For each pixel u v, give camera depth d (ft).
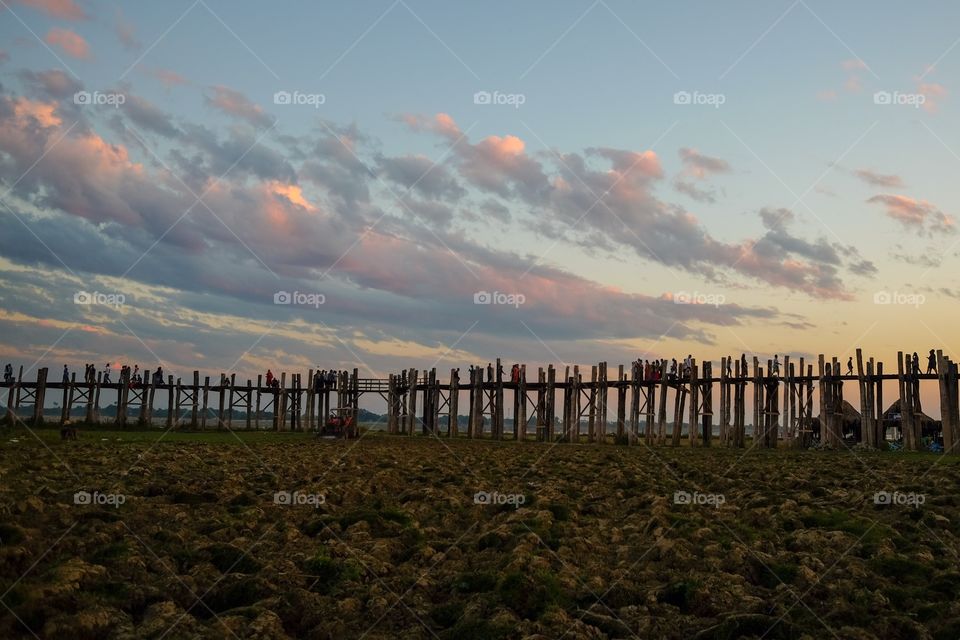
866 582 48.93
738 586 47.26
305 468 112.47
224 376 239.09
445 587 48.14
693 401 173.99
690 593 44.96
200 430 232.73
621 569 51.39
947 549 57.88
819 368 164.55
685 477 104.83
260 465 115.85
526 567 49.98
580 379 199.82
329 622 40.55
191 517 67.41
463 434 242.78
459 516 72.08
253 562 51.19
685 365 179.83
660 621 41.52
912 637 39.55
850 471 111.86
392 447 169.07
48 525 60.23
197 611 42.80
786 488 91.35
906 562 52.24
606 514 74.43
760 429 168.86
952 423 146.92
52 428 212.02
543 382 206.59
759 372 169.48
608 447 175.32
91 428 218.38
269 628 38.91
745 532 62.95
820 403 164.25
